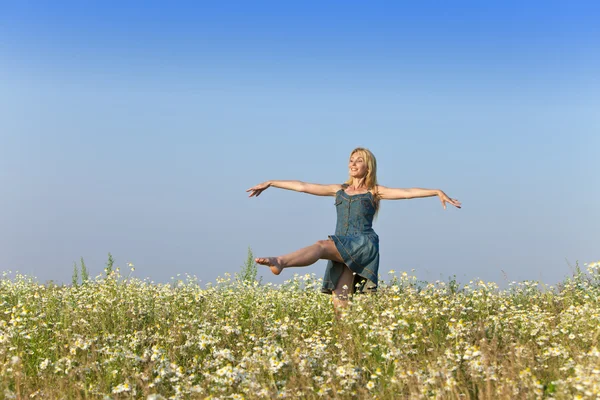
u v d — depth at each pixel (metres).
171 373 5.69
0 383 5.39
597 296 8.59
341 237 8.30
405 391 5.16
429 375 5.09
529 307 8.85
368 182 8.83
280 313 8.85
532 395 4.63
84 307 8.87
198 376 5.89
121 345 6.75
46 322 7.97
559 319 7.63
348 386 5.14
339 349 6.47
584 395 4.58
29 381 5.82
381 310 7.65
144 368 5.77
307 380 5.20
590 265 9.48
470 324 6.94
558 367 5.50
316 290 9.83
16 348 6.43
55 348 6.64
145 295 9.77
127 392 5.32
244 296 10.13
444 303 7.80
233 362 6.12
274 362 5.55
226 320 7.91
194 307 9.09
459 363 5.48
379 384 5.20
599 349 5.68
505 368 5.14
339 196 8.87
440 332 6.63
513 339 6.52
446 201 8.38
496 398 4.67
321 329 7.62
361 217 8.64
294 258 7.82
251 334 7.25
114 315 8.29
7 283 11.71
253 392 5.01
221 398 5.03
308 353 5.93
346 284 8.65
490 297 8.52
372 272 8.35
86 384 5.57
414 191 8.60
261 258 7.58
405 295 8.21
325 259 8.27
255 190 9.34
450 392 4.69
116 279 10.67
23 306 7.83
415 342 6.20
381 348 6.06
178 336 7.14
